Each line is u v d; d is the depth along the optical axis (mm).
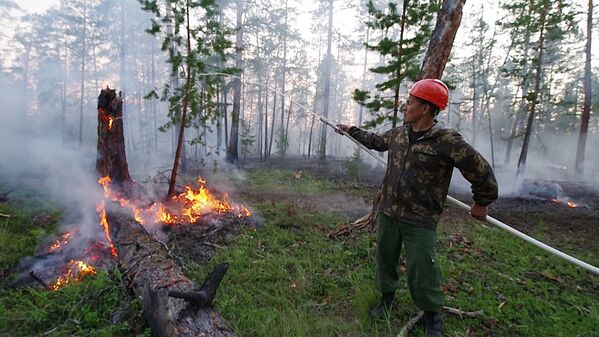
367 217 4918
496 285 3502
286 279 3420
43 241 4043
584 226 6551
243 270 3562
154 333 2350
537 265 4234
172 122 5887
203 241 4320
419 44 5672
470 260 4164
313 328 2613
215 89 5969
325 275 3545
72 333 2416
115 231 3820
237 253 3922
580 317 2938
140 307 2615
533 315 2980
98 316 2600
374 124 5973
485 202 2271
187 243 4164
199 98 5766
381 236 2648
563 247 5137
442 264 3883
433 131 2256
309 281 3383
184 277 2594
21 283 3137
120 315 2566
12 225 4625
